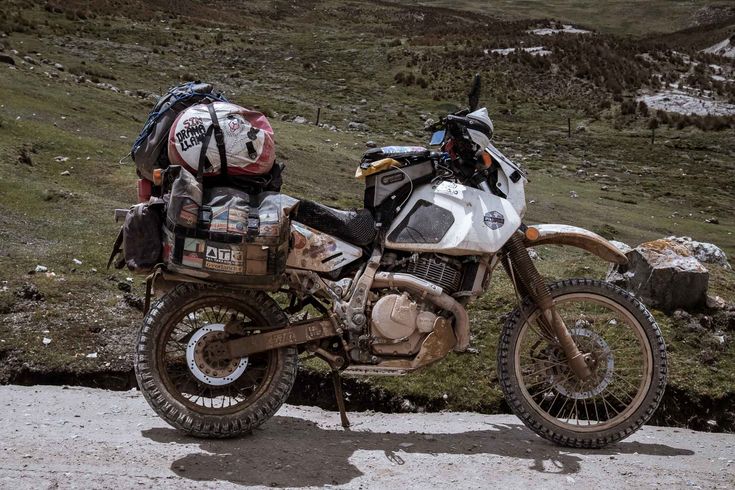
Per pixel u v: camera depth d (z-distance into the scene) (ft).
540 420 16.84
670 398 21.98
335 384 17.07
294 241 15.92
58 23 164.66
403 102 144.77
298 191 67.10
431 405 21.52
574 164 118.93
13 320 23.79
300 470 14.21
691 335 24.39
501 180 16.78
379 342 16.10
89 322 24.00
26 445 14.56
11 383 21.49
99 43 155.12
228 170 15.43
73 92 89.76
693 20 418.51
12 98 77.97
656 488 14.35
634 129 143.23
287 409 19.75
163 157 15.83
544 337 17.21
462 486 13.93
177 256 15.07
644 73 169.78
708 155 130.52
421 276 16.24
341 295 16.16
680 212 94.73
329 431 17.13
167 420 15.38
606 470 15.25
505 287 27.14
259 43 178.91
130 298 25.90
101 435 15.64
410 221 16.24
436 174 16.69
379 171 16.20
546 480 14.46
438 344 16.05
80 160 55.01
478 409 21.48
